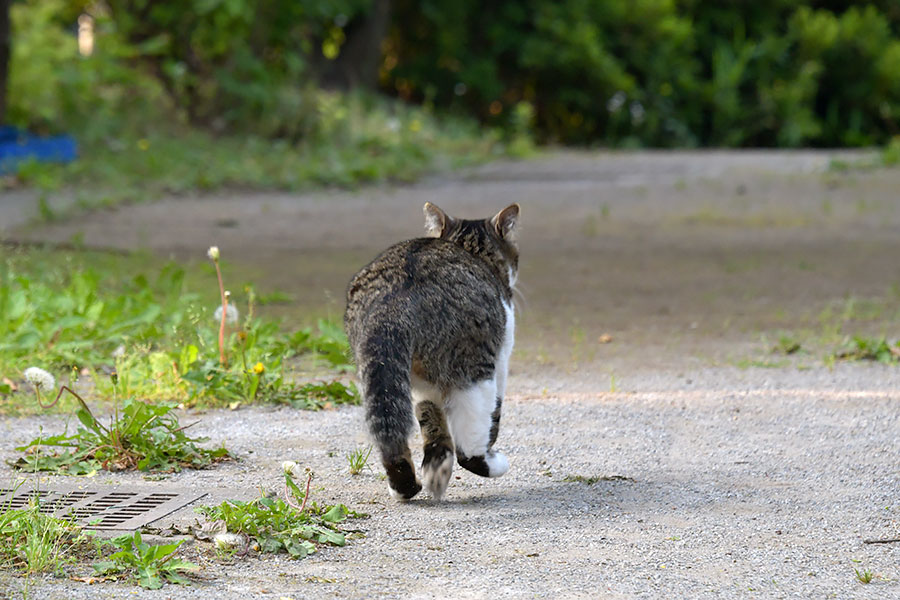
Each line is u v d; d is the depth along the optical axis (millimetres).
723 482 9250
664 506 8609
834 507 8562
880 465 9672
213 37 38031
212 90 38000
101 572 6809
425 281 8586
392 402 8188
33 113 34969
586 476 9453
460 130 43562
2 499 8453
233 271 19938
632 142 51344
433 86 52688
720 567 7227
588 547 7602
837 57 56375
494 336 8773
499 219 10023
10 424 10969
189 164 32406
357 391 12125
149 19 38031
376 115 40781
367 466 9711
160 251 21844
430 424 8820
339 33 49750
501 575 7016
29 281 15156
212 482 9156
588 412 11609
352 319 8852
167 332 14125
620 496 8875
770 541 7758
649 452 10180
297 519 7848
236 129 37625
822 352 14602
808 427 10969
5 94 32344
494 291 8961
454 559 7324
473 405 8664
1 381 12438
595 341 15367
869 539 7781
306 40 44250
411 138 39344
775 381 13086
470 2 52750
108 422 11055
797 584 6906
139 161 32188
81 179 29984
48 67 35375
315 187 31469
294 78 40938
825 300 18109
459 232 9758
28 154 30766
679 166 36750
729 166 36062
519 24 53781
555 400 12133
